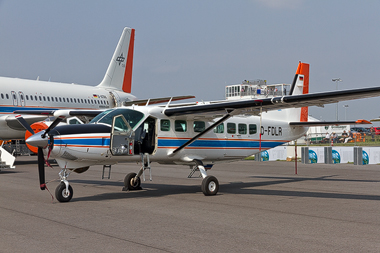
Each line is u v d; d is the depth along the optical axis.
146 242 6.10
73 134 9.66
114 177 16.08
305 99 10.03
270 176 17.03
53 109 25.75
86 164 10.32
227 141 12.81
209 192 11.11
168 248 5.78
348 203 9.84
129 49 32.97
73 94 27.45
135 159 10.90
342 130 63.38
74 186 13.08
